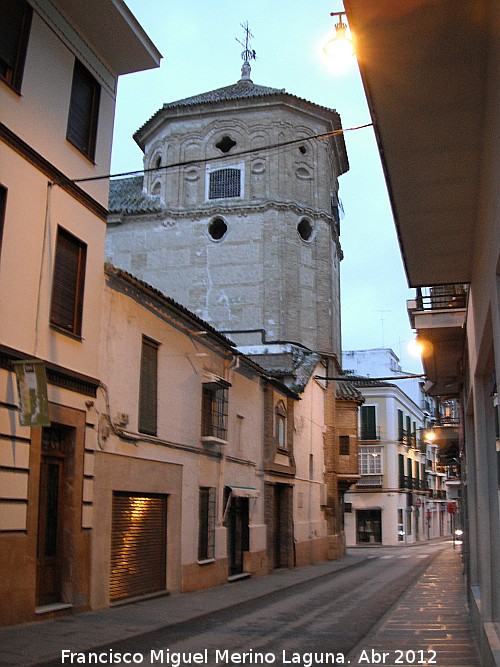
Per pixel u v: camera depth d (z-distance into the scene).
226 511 19.36
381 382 54.88
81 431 12.41
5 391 10.27
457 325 12.85
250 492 20.84
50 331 11.65
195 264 30.86
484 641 7.42
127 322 14.47
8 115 10.92
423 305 13.12
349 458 33.56
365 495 53.38
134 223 31.83
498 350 5.75
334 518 31.81
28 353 10.99
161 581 15.48
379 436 54.16
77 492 12.17
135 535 14.41
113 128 14.28
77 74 13.26
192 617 12.25
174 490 16.23
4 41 11.02
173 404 16.56
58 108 12.31
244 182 31.27
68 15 12.78
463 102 6.18
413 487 58.59
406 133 6.64
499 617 7.69
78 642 9.20
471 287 9.56
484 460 8.77
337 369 33.62
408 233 8.61
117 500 13.77
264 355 28.23
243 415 21.66
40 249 11.52
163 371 16.12
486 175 6.41
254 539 21.92
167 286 30.94
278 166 31.17
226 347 19.67
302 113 32.12
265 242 30.42
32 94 11.59
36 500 10.81
